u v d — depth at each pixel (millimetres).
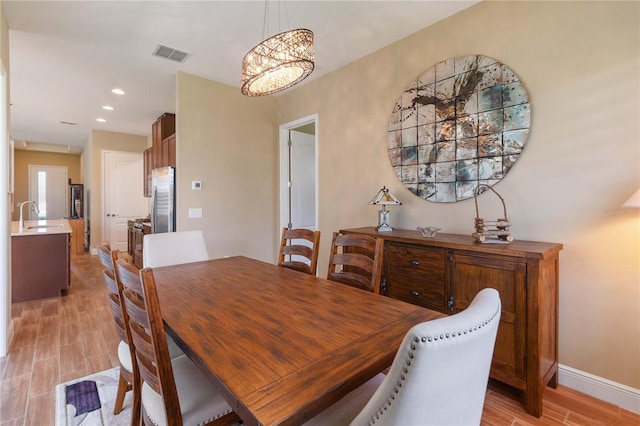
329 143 3584
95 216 6559
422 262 2148
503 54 2197
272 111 4297
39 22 2514
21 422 1655
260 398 748
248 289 1619
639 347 1729
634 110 1727
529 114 2082
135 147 6965
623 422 1650
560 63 1962
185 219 3518
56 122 5672
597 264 1855
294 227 4438
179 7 2338
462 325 638
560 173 1975
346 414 1047
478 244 1915
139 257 4934
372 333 1104
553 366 1911
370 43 2912
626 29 1742
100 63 3256
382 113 3020
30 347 2504
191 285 1690
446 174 2514
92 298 3754
